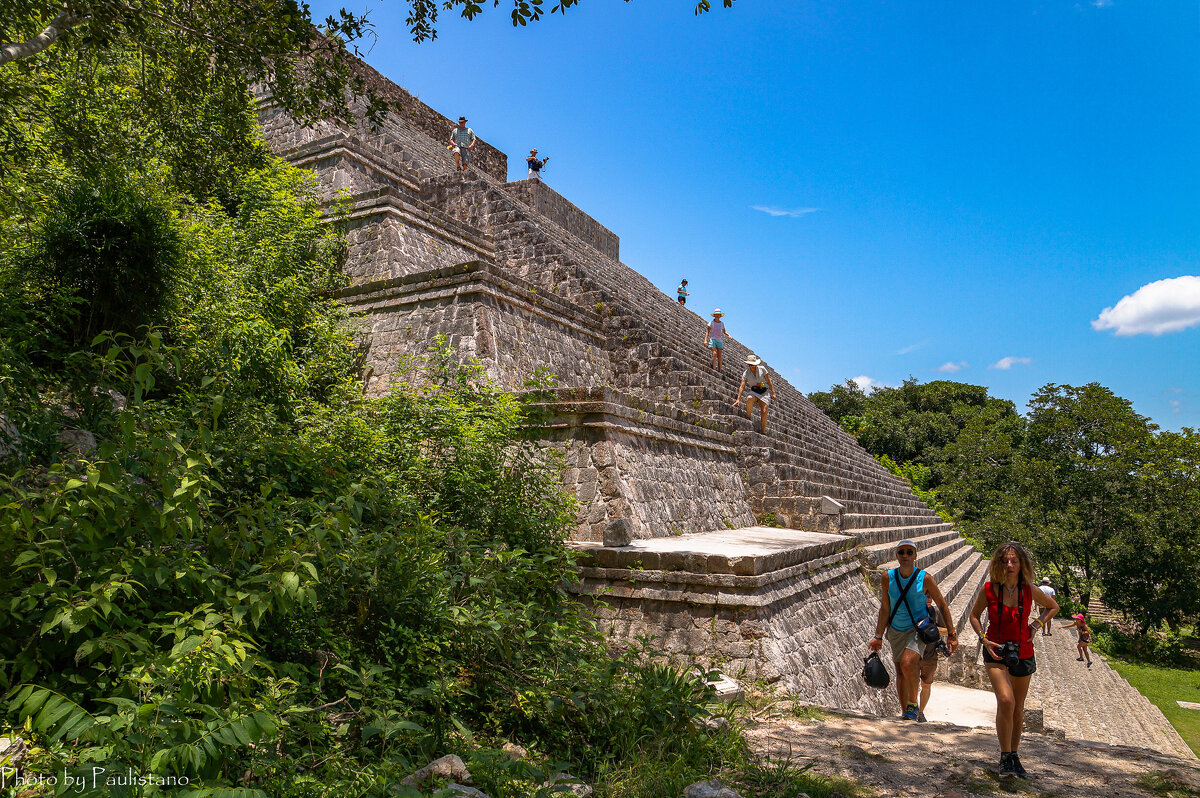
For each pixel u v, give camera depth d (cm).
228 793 267
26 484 447
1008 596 485
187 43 765
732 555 774
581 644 595
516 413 864
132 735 286
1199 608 2600
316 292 1314
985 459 3778
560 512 798
